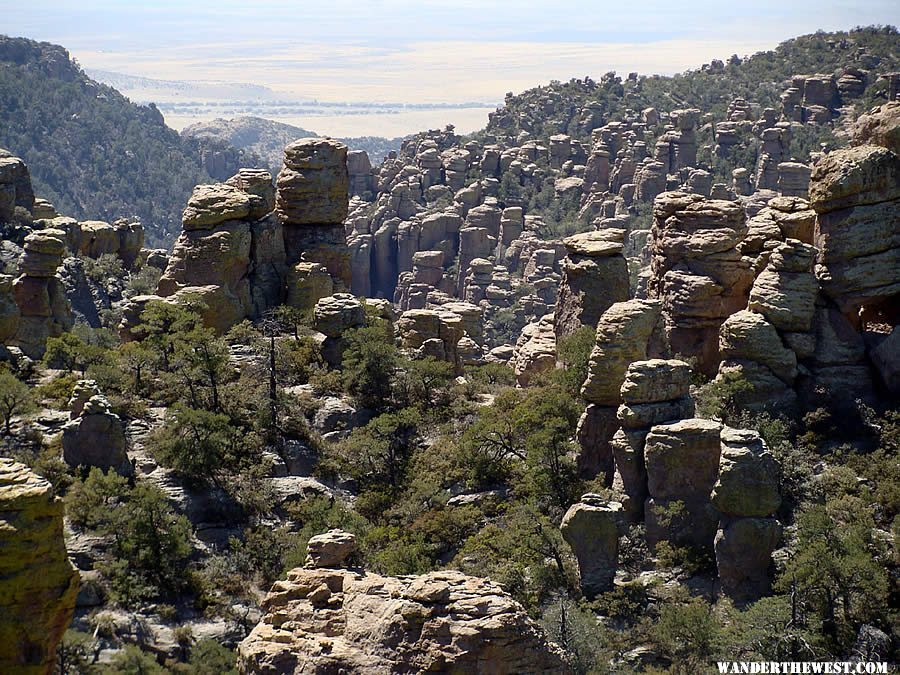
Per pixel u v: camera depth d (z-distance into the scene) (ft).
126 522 222.07
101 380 276.00
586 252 301.22
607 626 209.87
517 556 224.33
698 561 223.10
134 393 277.23
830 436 254.27
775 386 259.19
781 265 265.54
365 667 140.87
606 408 252.42
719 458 226.17
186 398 273.54
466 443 263.49
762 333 259.80
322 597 154.92
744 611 209.26
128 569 216.95
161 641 203.10
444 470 262.26
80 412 251.19
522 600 212.84
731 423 254.47
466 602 140.36
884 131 268.00
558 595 212.02
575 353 278.87
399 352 312.29
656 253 296.92
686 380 240.73
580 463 252.21
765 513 216.95
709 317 282.56
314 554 182.50
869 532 221.05
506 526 240.12
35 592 124.47
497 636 137.59
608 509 222.48
